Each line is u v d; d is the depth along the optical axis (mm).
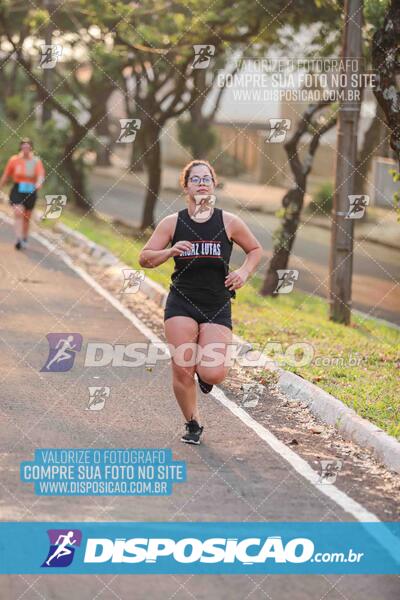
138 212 68875
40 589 11352
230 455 16266
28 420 17875
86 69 90812
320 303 37906
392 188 72500
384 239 59031
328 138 92250
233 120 101062
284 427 18156
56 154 66500
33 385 20578
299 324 29453
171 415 18688
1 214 56062
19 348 24125
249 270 16141
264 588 11570
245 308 32062
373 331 31562
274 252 37281
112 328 27344
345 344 26578
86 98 74250
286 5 38594
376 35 23266
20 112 76938
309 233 63250
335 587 11641
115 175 102688
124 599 11148
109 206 71938
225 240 16188
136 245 45469
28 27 69125
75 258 41312
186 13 46094
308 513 13773
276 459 16125
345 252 32312
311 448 16859
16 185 41844
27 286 33625
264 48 42375
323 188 72688
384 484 15086
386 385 21266
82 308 30250
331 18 37812
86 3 47188
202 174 16016
